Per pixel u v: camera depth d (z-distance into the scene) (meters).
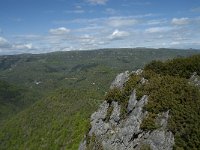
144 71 48.84
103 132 46.12
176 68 49.62
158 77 45.38
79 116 131.38
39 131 147.38
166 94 40.41
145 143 38.16
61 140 122.12
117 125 44.94
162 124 37.94
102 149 44.25
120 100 46.91
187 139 35.22
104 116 48.00
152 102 40.50
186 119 36.47
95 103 152.00
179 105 38.16
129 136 41.09
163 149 36.03
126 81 49.34
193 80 45.38
